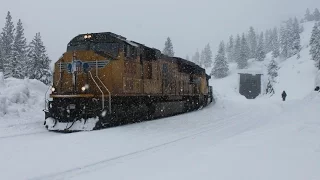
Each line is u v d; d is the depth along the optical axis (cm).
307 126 1101
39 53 4059
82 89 1347
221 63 10100
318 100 2941
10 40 5731
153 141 1042
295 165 593
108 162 757
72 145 941
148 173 644
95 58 1412
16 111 1503
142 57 1702
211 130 1343
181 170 635
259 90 8469
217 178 550
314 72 7612
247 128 1419
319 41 7538
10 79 1970
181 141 1055
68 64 1421
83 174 657
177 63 2383
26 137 1090
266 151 727
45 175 643
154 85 1858
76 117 1304
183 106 2433
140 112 1688
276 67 8931
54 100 1362
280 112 2325
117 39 1454
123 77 1469
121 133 1187
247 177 543
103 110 1303
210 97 3553
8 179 614
